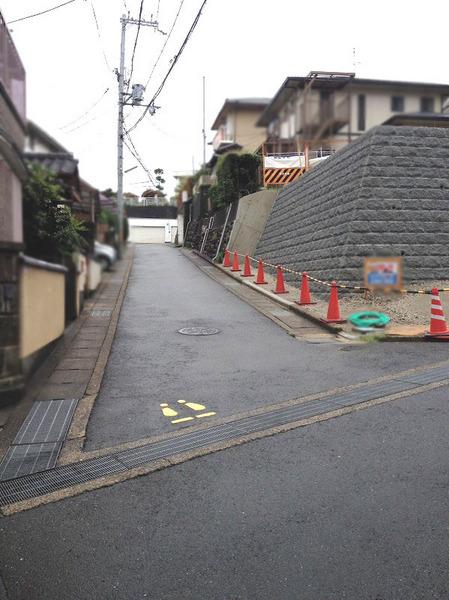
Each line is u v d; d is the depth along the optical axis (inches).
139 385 229.1
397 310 400.2
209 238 956.0
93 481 134.6
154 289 567.5
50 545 105.5
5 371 199.6
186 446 158.1
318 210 548.1
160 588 91.6
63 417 186.1
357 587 91.0
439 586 90.9
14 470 142.6
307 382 232.7
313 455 148.9
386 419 179.2
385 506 118.6
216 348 307.1
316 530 109.1
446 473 135.2
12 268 197.5
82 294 426.6
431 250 458.0
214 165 1027.9
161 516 116.2
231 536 107.5
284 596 89.0
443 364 263.3
